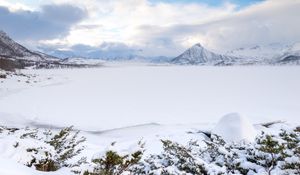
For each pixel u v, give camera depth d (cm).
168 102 5062
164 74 14725
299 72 16100
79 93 6084
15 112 3519
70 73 14212
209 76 12888
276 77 11906
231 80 10444
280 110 4259
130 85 8294
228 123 1675
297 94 6219
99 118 3481
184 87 7838
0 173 302
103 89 7050
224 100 5366
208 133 2022
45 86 7200
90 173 351
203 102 5097
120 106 4509
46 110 3825
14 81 7369
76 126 3025
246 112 4084
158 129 2831
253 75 13488
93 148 1353
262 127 2605
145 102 5022
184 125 3064
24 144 440
